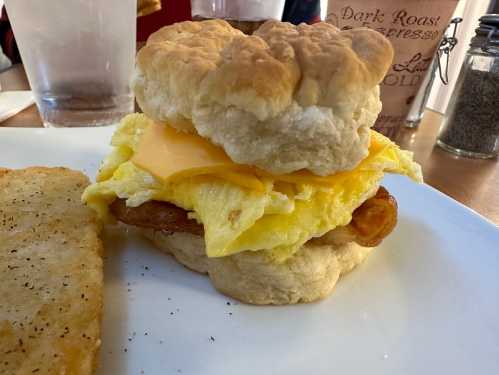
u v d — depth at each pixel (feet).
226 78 0.40
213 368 0.37
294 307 0.44
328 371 0.37
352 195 0.47
